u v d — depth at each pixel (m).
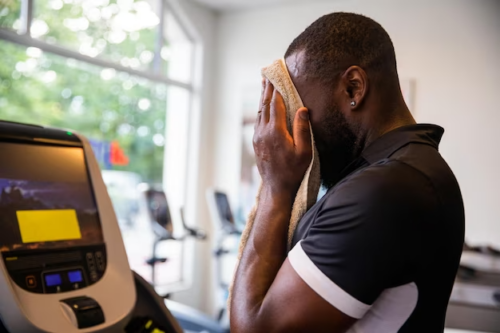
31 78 4.30
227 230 4.77
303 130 0.98
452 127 4.57
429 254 0.83
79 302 1.17
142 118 5.34
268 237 0.96
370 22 0.97
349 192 0.85
